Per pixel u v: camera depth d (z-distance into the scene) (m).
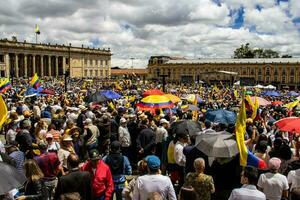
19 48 132.38
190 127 12.16
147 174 7.32
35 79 32.56
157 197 5.63
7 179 5.23
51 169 9.22
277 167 7.98
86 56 163.25
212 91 58.81
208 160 8.90
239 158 8.79
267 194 7.89
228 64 152.25
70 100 28.80
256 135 13.34
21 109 19.06
